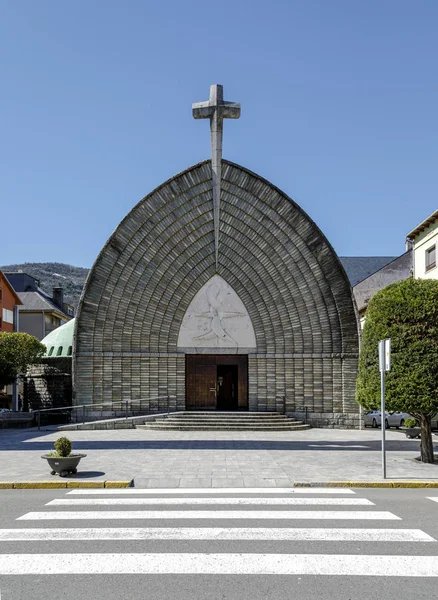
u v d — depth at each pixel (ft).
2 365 96.99
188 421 86.33
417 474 46.39
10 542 27.45
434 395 52.31
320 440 72.74
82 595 21.02
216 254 93.40
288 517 32.37
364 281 148.05
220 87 90.27
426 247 98.89
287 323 93.20
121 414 90.74
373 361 55.98
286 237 93.50
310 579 22.62
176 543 27.22
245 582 22.27
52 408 95.04
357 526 30.37
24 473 46.06
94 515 32.86
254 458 54.70
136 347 92.32
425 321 53.72
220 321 93.30
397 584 22.12
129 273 92.79
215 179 92.02
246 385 94.12
